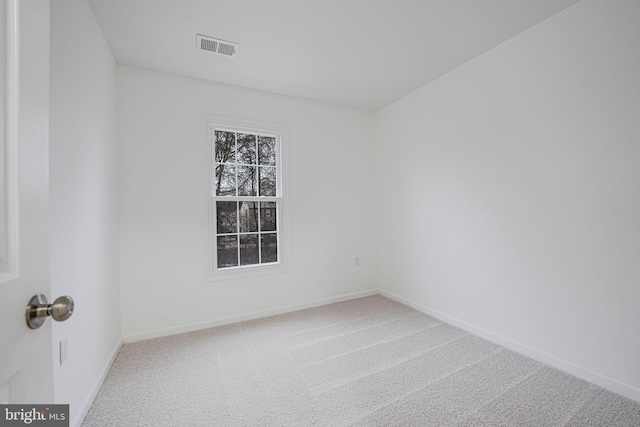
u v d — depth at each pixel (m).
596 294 1.76
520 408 1.57
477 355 2.15
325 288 3.40
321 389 1.76
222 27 2.02
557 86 1.92
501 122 2.27
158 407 1.61
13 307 0.56
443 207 2.81
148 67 2.50
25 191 0.61
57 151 1.29
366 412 1.55
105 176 2.02
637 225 1.59
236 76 2.72
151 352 2.23
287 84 2.92
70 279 1.40
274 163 3.19
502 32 2.13
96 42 1.86
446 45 2.29
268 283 3.04
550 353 1.99
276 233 3.17
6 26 0.58
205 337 2.51
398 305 3.32
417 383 1.81
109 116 2.15
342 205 3.53
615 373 1.69
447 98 2.73
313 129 3.35
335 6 1.84
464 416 1.52
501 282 2.29
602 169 1.72
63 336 1.32
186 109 2.68
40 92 0.66
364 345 2.33
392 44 2.27
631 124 1.60
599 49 1.72
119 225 2.39
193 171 2.70
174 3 1.77
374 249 3.78
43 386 0.65
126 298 2.41
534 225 2.06
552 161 1.96
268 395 1.71
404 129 3.28
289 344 2.36
